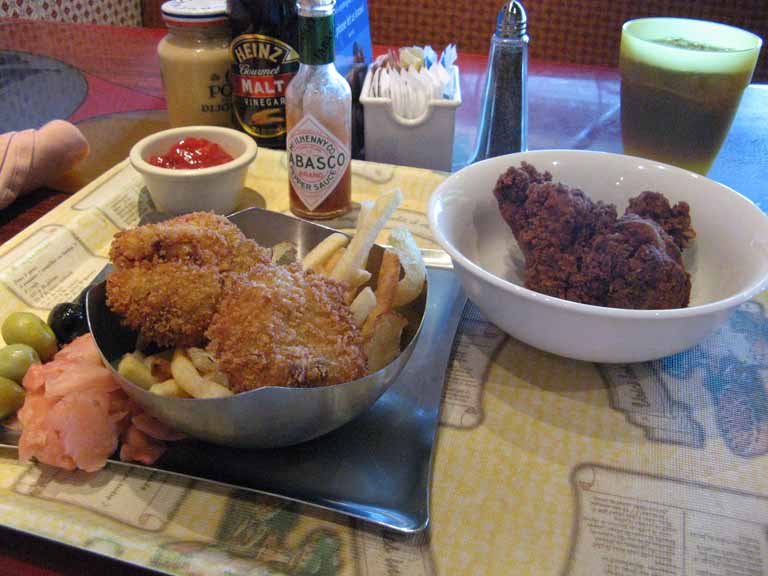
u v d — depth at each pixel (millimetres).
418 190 1148
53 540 560
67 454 627
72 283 919
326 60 981
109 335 708
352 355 634
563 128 1376
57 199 1152
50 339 764
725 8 2215
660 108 1081
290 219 859
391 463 655
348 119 1036
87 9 2400
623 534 602
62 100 1496
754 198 1123
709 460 681
